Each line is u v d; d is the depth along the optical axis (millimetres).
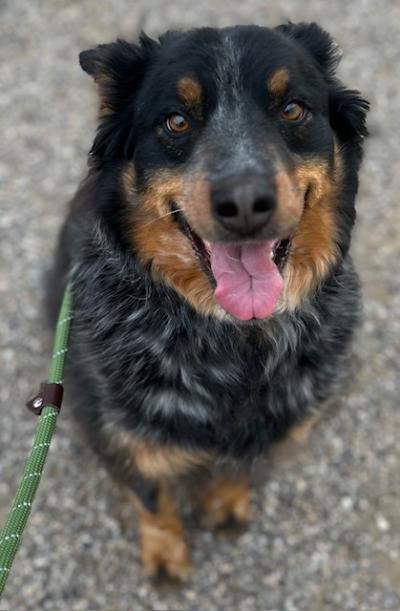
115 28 1877
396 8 1944
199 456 910
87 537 1061
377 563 1035
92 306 880
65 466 1108
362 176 1481
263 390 886
